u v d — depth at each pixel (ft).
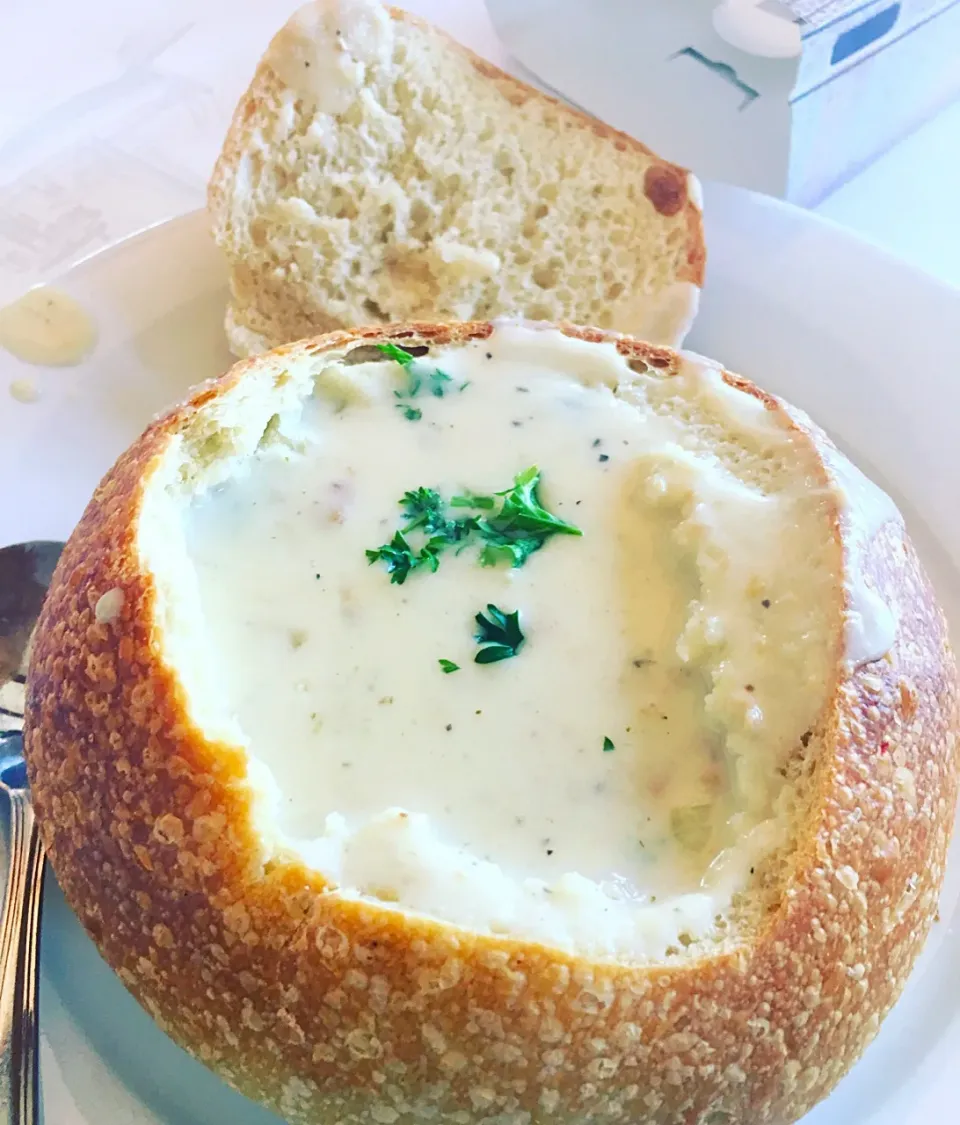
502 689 0.49
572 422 0.58
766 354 0.77
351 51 0.75
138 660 0.45
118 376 0.75
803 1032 0.43
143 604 0.46
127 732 0.45
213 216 0.74
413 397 0.59
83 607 0.48
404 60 0.77
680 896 0.44
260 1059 0.44
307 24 0.73
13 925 0.51
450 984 0.41
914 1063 0.51
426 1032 0.41
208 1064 0.46
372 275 0.78
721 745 0.48
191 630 0.48
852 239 0.79
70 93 0.96
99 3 1.03
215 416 0.54
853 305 0.77
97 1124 0.49
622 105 0.88
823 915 0.43
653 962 0.42
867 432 0.73
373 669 0.49
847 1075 0.50
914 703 0.48
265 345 0.76
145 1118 0.49
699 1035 0.42
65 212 0.87
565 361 0.60
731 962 0.42
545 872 0.45
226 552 0.53
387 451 0.57
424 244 0.77
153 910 0.44
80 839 0.47
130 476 0.53
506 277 0.78
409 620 0.51
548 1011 0.41
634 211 0.78
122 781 0.45
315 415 0.59
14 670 0.61
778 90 0.76
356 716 0.48
